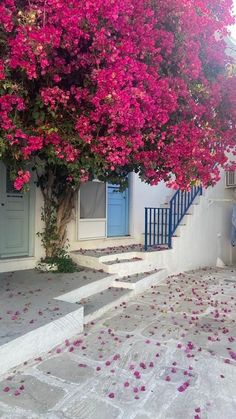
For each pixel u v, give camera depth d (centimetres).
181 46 364
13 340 286
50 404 240
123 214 764
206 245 821
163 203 839
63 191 574
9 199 549
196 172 390
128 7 301
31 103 314
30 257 570
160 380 276
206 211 818
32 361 302
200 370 293
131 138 326
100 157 338
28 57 272
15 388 259
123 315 436
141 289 553
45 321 329
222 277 687
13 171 335
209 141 398
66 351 326
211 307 474
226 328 392
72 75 327
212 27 388
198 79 398
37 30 265
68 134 328
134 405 242
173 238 698
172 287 588
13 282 481
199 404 244
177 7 346
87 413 232
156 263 647
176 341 354
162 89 343
